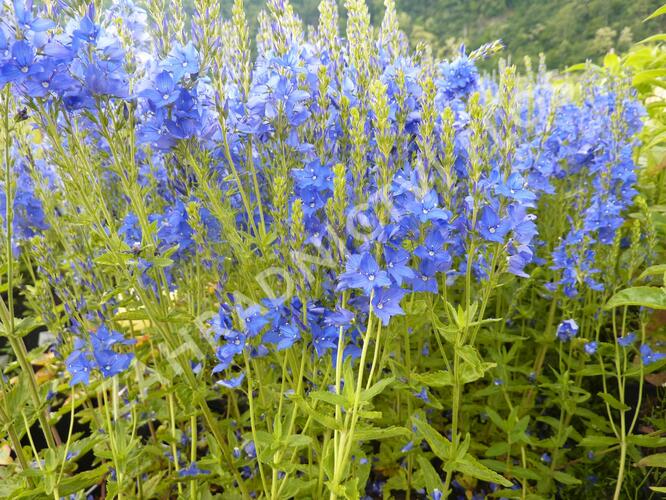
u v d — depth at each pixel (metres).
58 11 0.16
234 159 0.20
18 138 0.21
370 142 0.19
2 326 0.18
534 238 0.27
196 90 0.17
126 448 0.19
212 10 0.16
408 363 0.20
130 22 0.18
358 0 0.19
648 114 0.35
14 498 0.18
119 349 0.24
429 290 0.16
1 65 0.14
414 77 0.20
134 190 0.17
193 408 0.20
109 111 0.16
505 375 0.24
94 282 0.21
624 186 0.26
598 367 0.22
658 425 0.23
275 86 0.17
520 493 0.22
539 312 0.30
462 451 0.18
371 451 0.25
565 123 0.29
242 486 0.20
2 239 0.21
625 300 0.19
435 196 0.16
